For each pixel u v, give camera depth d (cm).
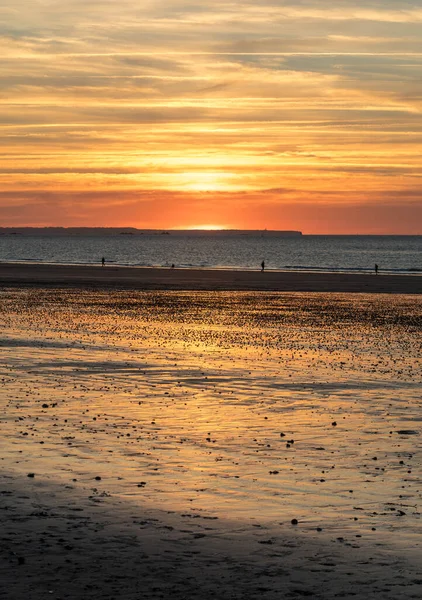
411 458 1798
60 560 1165
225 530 1308
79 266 14762
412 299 7569
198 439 1983
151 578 1106
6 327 4778
